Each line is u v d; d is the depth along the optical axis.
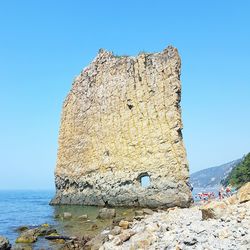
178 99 68.75
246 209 21.30
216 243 16.36
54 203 81.06
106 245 22.97
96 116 75.38
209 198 62.44
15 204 96.19
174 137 66.75
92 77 78.25
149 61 71.69
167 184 64.81
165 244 18.03
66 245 30.12
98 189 71.69
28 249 29.61
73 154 78.44
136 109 70.50
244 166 130.50
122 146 70.31
